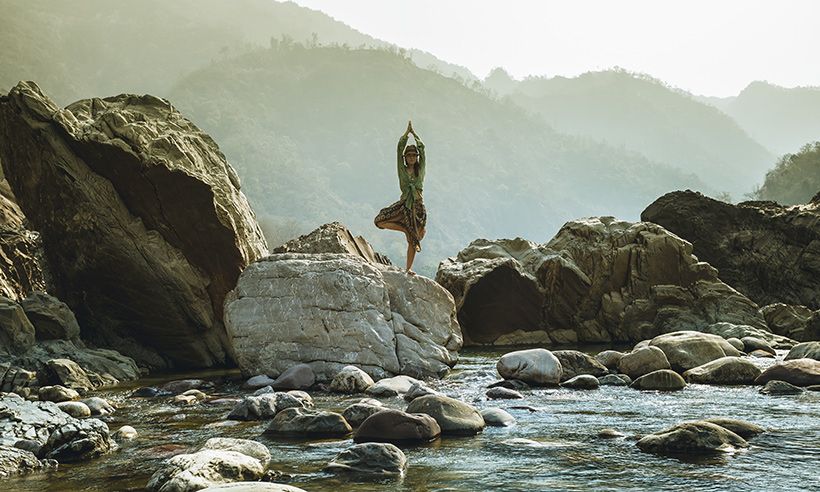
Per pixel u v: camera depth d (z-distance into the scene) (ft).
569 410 27.99
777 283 88.99
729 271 92.43
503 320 80.74
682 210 96.22
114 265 50.83
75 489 17.07
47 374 39.68
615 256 79.56
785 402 28.86
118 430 24.13
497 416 25.16
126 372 45.32
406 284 44.55
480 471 17.90
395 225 44.42
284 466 18.86
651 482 16.48
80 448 20.59
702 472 17.28
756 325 71.26
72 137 50.11
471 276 79.66
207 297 52.80
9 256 53.31
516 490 16.05
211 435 23.89
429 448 20.89
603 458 19.13
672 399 30.63
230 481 16.80
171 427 25.75
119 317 52.39
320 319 41.57
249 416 27.35
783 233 90.27
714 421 22.41
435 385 37.63
